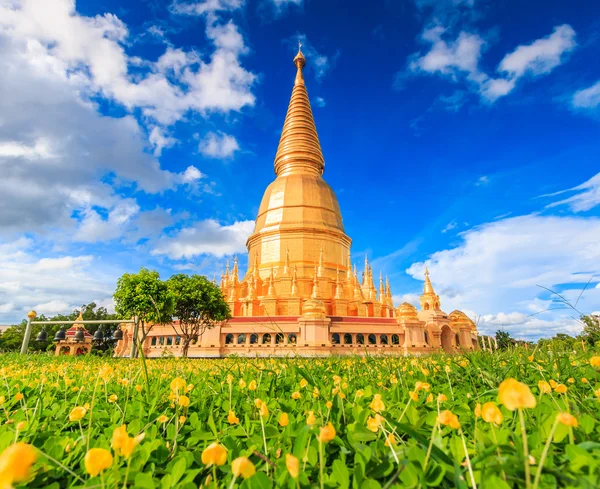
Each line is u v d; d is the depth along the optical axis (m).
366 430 3.60
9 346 73.69
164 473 3.15
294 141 73.38
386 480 2.81
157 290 39.09
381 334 49.09
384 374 7.77
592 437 3.26
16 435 3.39
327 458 3.28
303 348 43.22
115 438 2.29
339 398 4.34
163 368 11.20
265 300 53.72
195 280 43.78
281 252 62.00
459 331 54.53
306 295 56.34
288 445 3.56
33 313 30.17
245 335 47.84
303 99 77.75
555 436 3.14
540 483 2.37
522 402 2.07
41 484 2.94
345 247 67.06
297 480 2.48
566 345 11.99
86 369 9.96
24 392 6.60
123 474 2.89
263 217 68.12
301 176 68.88
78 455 3.37
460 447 2.94
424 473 2.58
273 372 7.19
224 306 45.41
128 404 5.22
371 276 64.69
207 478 2.79
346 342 47.91
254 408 4.87
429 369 8.24
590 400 4.50
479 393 5.30
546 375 6.33
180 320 43.69
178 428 4.19
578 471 2.46
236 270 62.16
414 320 49.41
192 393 5.98
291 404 5.09
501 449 2.67
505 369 7.04
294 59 82.00
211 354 46.12
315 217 64.69
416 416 3.93
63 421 4.65
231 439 3.49
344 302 56.53
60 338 47.38
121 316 41.16
